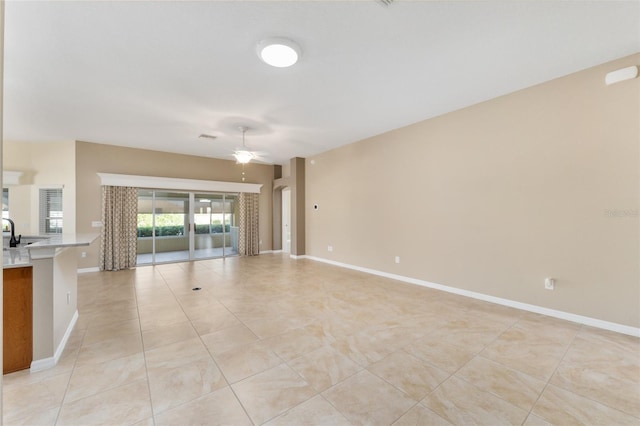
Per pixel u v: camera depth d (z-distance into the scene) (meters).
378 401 1.98
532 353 2.58
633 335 2.88
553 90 3.37
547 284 3.41
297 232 7.55
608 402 1.96
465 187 4.20
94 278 5.37
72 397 2.02
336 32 2.52
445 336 2.92
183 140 5.82
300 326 3.19
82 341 2.85
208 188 7.40
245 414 1.87
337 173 6.56
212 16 2.31
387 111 4.32
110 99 3.81
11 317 2.30
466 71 3.19
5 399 2.00
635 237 2.88
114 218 6.09
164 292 4.48
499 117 3.82
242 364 2.44
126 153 6.32
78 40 2.59
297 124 4.89
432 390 2.10
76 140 5.75
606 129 3.03
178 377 2.26
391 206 5.32
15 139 5.60
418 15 2.32
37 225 5.73
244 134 5.43
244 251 8.02
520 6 2.23
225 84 3.43
